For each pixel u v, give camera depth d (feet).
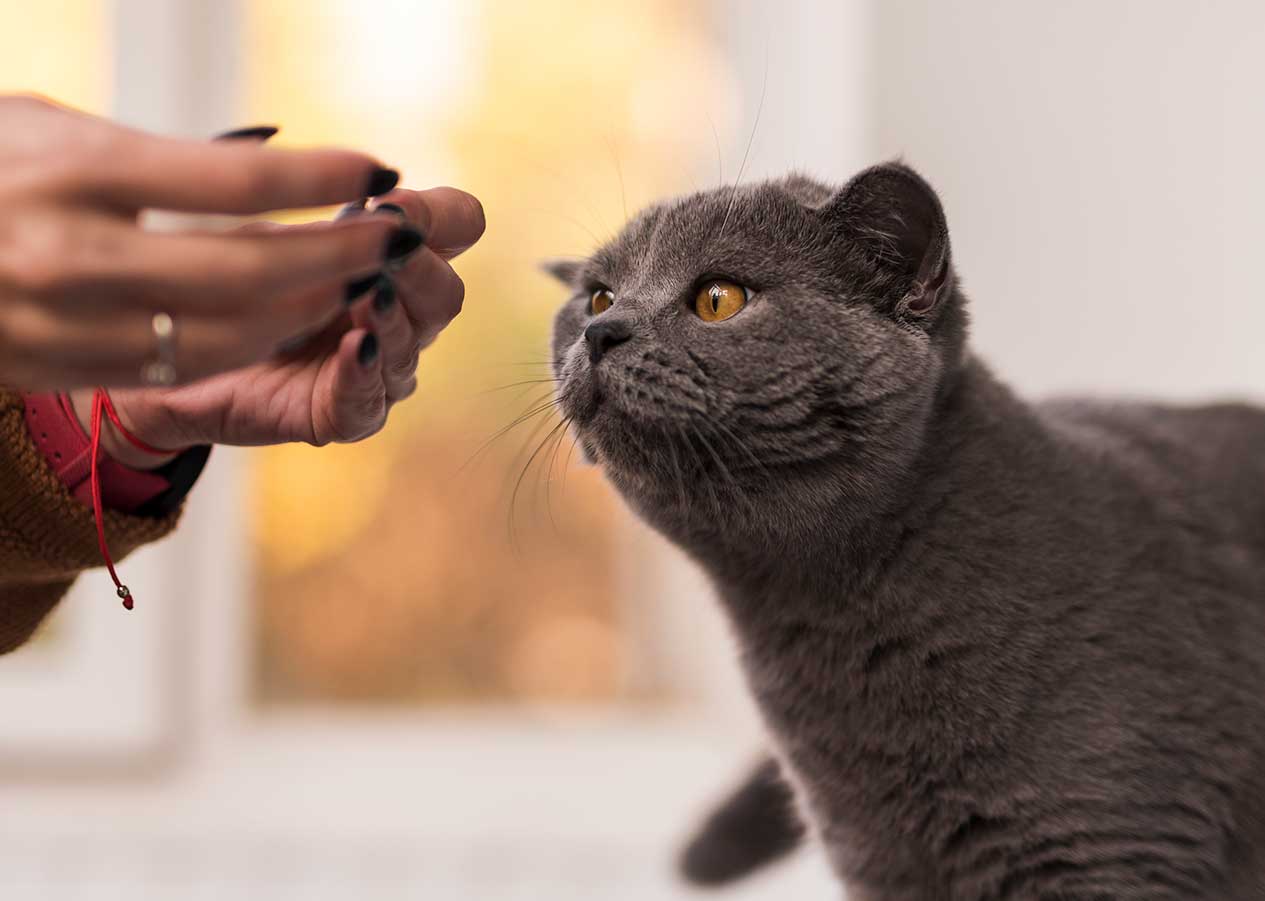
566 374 2.27
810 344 2.14
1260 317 3.08
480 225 1.84
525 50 3.80
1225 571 2.28
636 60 3.81
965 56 3.20
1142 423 2.50
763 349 2.14
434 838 3.23
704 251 2.22
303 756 3.60
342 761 3.59
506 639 3.81
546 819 3.36
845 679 2.24
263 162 1.50
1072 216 3.18
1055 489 2.24
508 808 3.42
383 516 3.76
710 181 3.61
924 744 2.19
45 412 1.98
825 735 2.29
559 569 3.82
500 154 3.79
